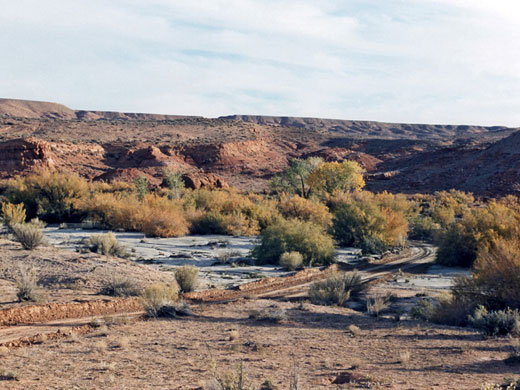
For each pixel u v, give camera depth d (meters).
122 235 45.03
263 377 8.63
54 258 25.66
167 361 10.20
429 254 42.75
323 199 75.00
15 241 31.78
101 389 7.88
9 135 130.50
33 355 10.70
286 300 22.05
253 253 35.19
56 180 58.41
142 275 23.83
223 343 12.30
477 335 13.88
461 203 86.06
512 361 9.93
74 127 154.12
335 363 10.05
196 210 57.84
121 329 14.05
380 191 112.81
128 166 119.31
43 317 15.59
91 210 54.09
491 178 104.06
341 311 19.36
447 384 8.02
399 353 11.23
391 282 28.39
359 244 44.75
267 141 165.75
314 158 86.38
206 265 31.38
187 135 160.12
